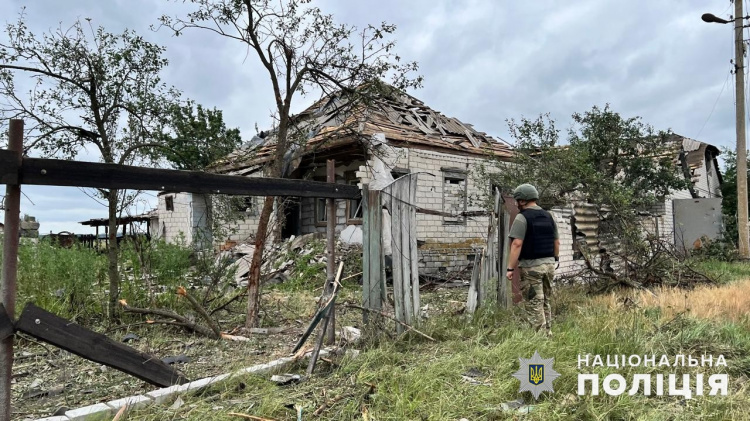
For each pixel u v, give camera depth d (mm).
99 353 3201
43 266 6238
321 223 13031
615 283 8562
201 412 3111
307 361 4340
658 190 13555
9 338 2766
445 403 3213
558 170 9312
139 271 6383
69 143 5805
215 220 7918
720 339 4965
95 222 19453
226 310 6812
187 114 6516
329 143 8461
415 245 5719
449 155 12578
